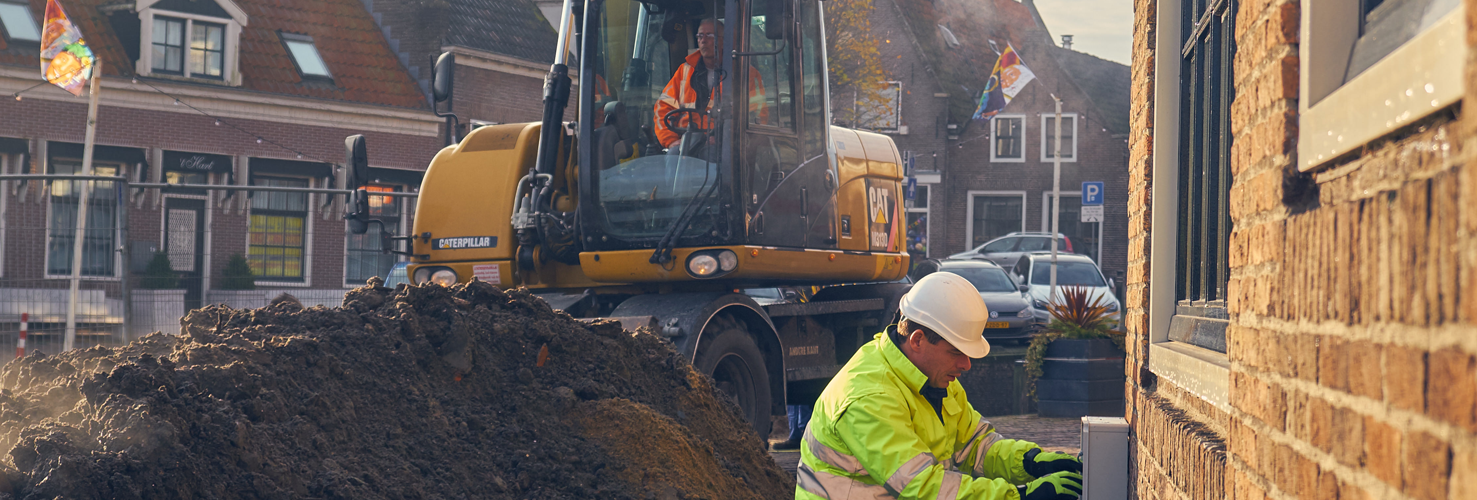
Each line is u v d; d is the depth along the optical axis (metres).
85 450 3.74
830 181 8.74
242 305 17.34
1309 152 1.68
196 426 4.04
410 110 25.72
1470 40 1.08
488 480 4.77
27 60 21.83
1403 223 1.31
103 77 22.33
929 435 3.16
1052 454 3.46
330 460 4.34
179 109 23.16
